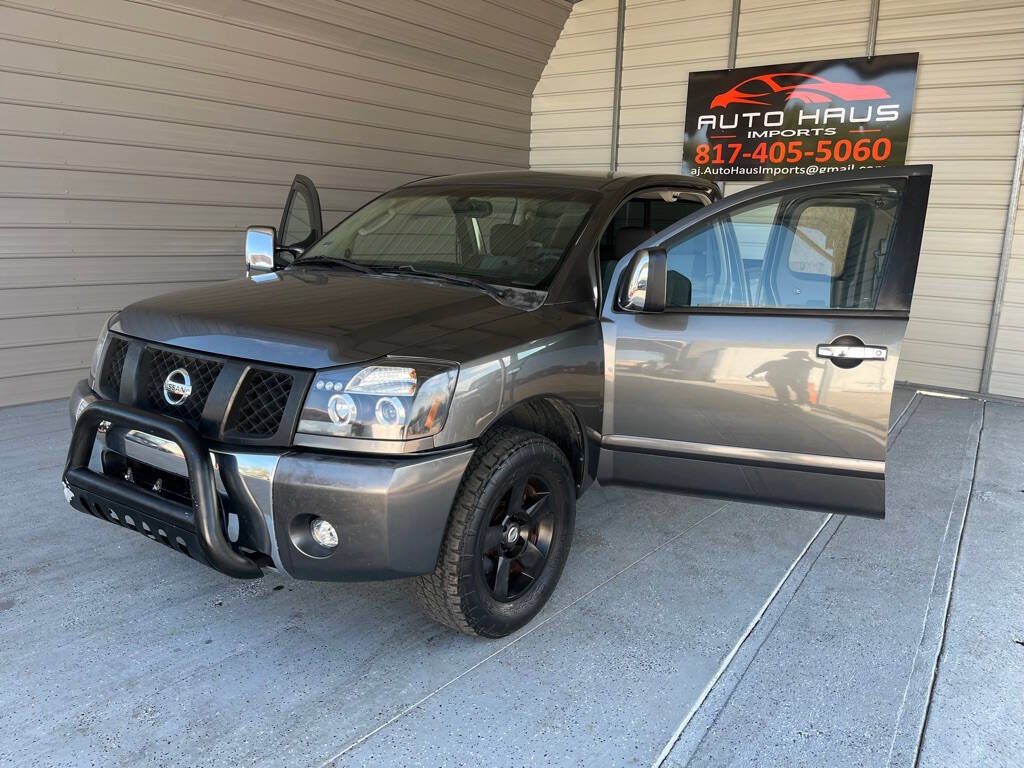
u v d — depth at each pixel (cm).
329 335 231
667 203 380
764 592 310
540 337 265
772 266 288
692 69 799
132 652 253
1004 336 678
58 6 493
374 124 725
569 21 866
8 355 516
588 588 308
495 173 388
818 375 275
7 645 253
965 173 675
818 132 737
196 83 579
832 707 237
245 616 278
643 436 300
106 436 252
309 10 625
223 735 215
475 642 267
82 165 527
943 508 409
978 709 239
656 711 233
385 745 214
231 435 228
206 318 250
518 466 250
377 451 221
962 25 657
